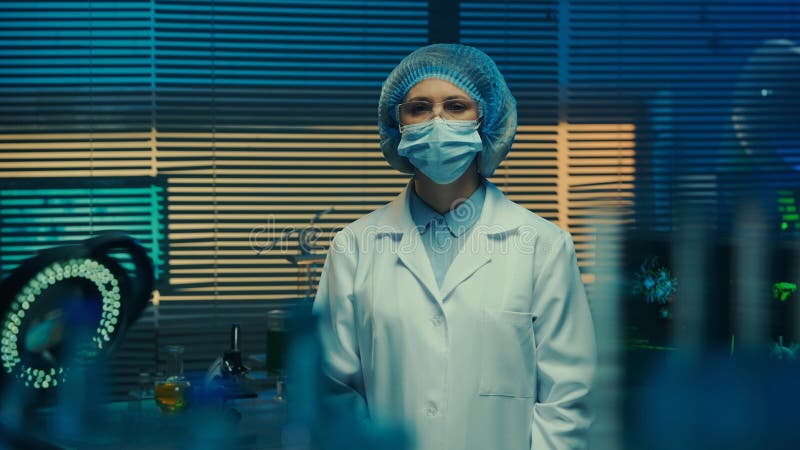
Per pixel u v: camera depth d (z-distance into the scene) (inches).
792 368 100.1
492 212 65.0
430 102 62.2
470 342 61.5
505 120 66.5
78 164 151.2
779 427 96.7
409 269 63.4
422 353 61.5
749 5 165.6
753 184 163.2
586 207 160.7
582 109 162.1
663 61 163.8
